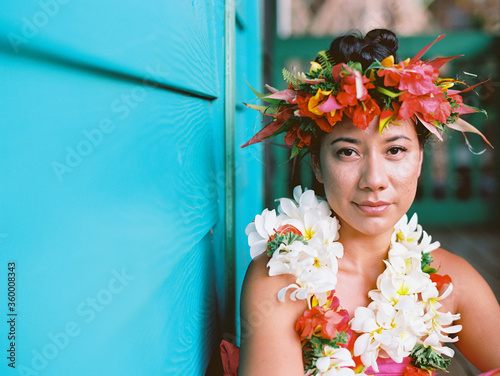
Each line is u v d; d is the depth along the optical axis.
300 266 0.83
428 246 1.02
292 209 0.94
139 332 0.52
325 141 0.89
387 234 0.97
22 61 0.31
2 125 0.29
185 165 0.78
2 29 0.29
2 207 0.30
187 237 0.77
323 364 0.83
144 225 0.54
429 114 0.85
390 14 4.71
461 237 3.91
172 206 0.67
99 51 0.39
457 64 4.21
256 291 0.89
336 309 0.88
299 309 0.87
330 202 0.91
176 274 0.71
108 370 0.43
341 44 0.95
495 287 2.60
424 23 4.80
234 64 1.21
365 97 0.79
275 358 0.83
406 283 0.93
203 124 0.98
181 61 0.71
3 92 0.30
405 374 0.93
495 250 3.43
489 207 4.40
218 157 1.16
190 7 0.80
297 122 0.95
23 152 0.31
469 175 4.49
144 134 0.54
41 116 0.33
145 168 0.55
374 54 0.92
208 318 1.04
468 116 4.35
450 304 1.02
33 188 0.32
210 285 1.09
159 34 0.59
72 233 0.37
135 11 0.49
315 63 0.86
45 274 0.33
